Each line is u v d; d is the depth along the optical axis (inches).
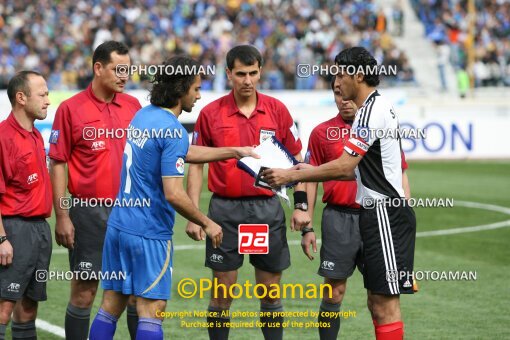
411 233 502.6
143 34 2439.7
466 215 1172.5
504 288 770.8
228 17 2655.0
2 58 2309.3
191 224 566.6
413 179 1509.6
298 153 594.6
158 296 486.9
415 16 2861.7
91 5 2618.1
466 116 1804.9
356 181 548.1
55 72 2269.9
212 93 1567.4
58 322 663.1
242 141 572.1
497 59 2431.1
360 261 581.3
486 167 1664.6
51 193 548.1
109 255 498.0
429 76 2546.8
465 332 631.8
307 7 2667.3
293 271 842.2
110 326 504.1
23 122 531.2
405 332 631.8
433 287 773.9
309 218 577.6
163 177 475.2
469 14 2514.8
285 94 1818.4
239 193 564.1
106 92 562.3
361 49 500.4
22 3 2600.9
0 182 522.0
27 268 532.7
